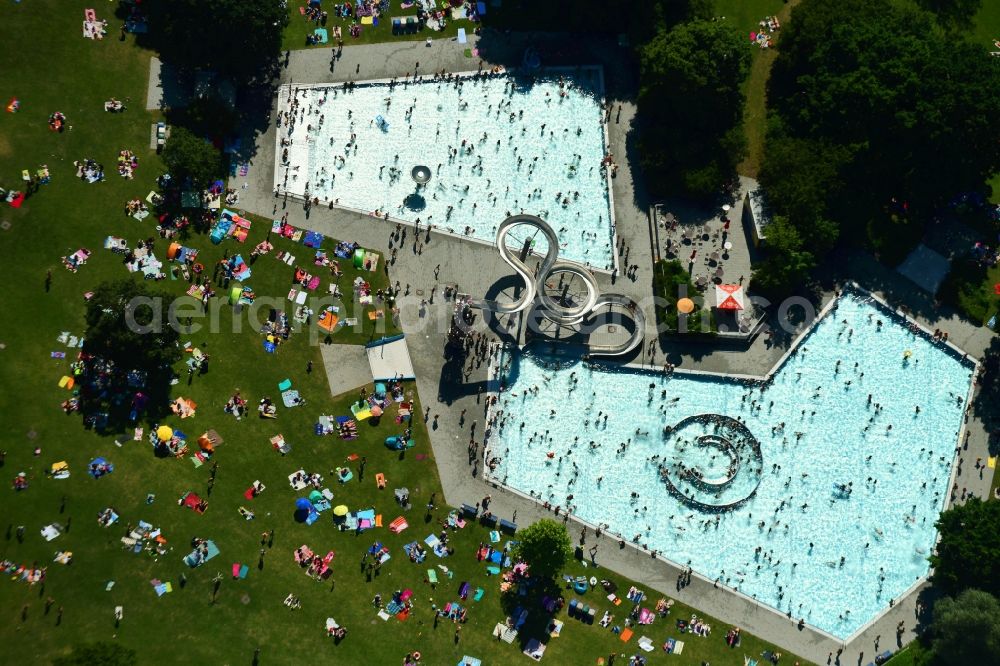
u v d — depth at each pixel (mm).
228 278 143000
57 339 137250
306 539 135750
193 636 130875
